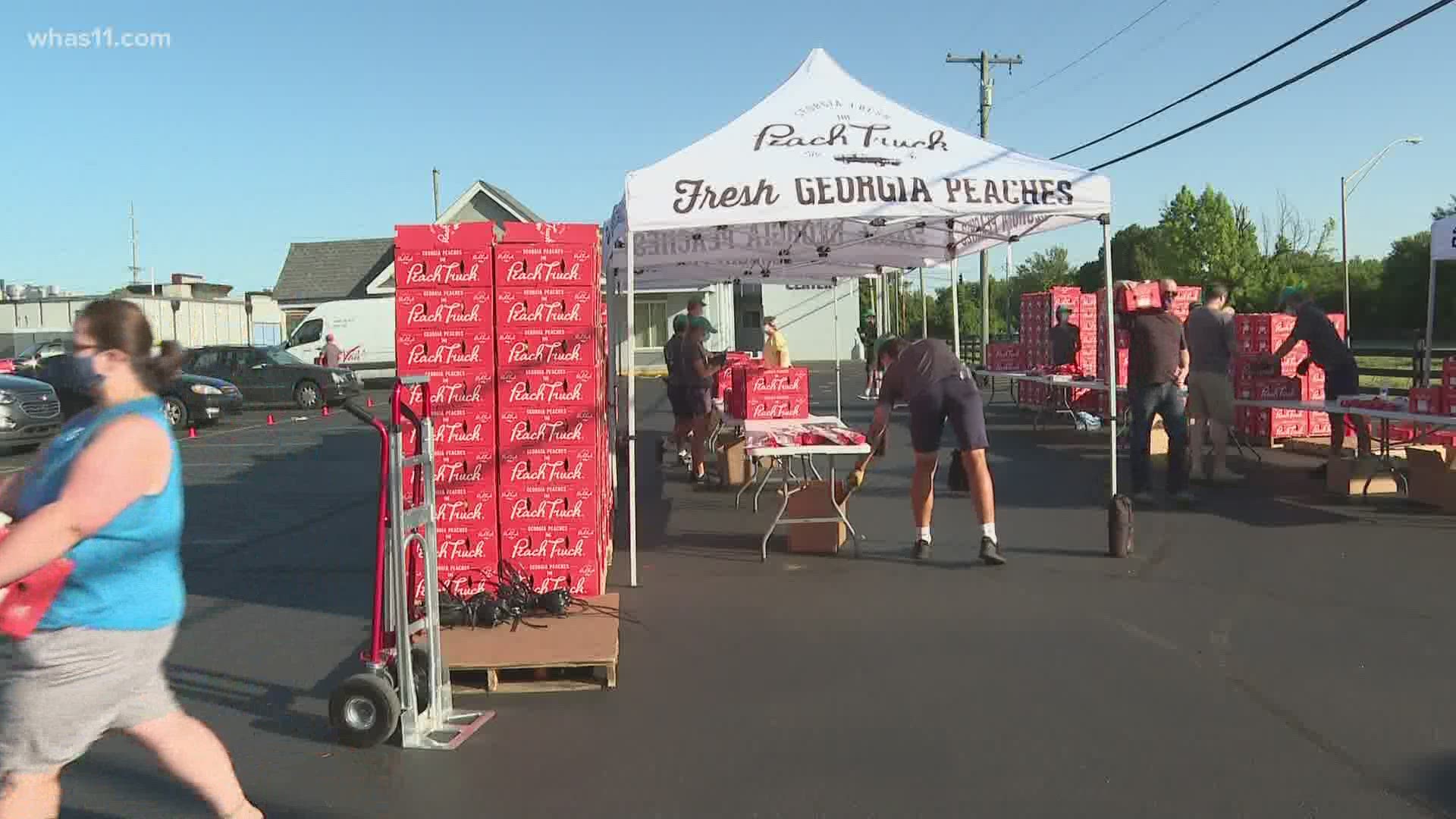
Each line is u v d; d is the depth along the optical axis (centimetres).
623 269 1223
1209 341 1062
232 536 903
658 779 399
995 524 884
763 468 1170
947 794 382
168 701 307
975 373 2286
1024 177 720
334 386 2481
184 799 388
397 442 430
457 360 583
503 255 580
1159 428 1315
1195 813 363
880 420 767
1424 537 796
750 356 1548
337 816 373
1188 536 813
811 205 688
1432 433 1130
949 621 599
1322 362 1071
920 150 727
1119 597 645
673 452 1443
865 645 557
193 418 1984
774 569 737
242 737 448
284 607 664
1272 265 6234
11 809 280
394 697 432
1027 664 523
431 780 402
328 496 1133
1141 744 423
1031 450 1394
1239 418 1368
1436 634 557
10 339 3350
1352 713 450
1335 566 707
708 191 685
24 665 273
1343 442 1194
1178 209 6656
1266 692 477
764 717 459
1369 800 371
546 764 414
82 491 265
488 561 590
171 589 293
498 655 497
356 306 3127
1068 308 1647
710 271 1480
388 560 433
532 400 585
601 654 498
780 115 727
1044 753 415
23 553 255
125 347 285
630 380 698
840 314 4141
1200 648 541
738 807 375
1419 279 4803
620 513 973
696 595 667
